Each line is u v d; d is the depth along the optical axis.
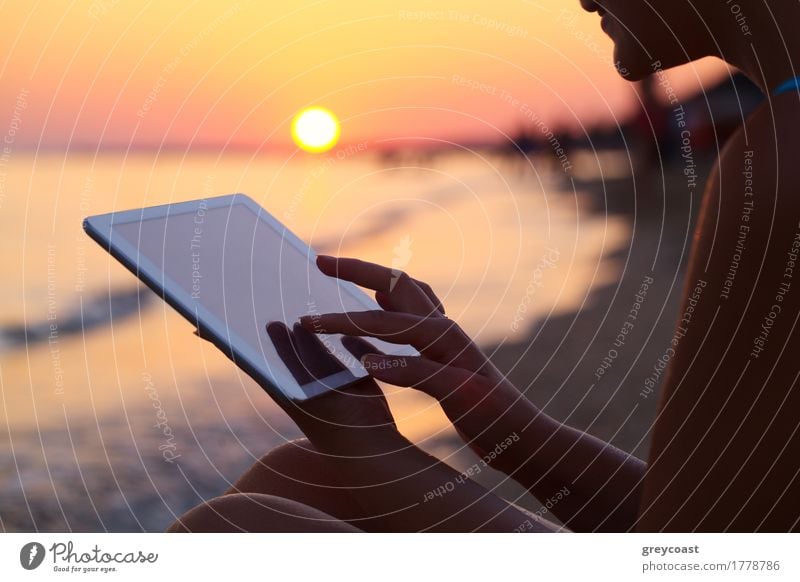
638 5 0.73
